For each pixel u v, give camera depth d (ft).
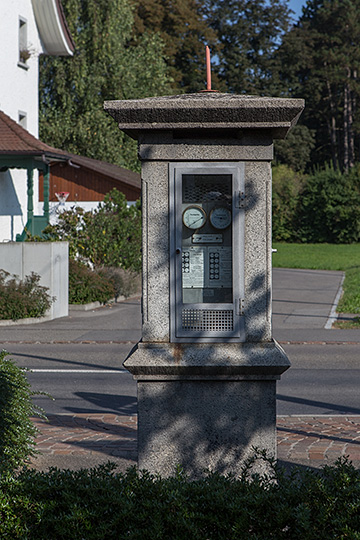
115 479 14.42
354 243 213.87
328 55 281.74
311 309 73.20
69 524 13.29
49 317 64.69
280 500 13.39
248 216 17.95
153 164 17.98
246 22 271.90
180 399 17.58
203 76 233.35
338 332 58.29
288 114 17.24
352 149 289.53
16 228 89.81
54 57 144.77
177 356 17.40
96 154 145.38
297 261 153.38
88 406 32.81
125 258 87.15
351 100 289.33
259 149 17.83
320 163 301.02
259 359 17.28
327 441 25.81
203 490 13.76
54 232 84.48
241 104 17.10
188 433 17.58
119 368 43.09
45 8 99.60
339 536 12.57
